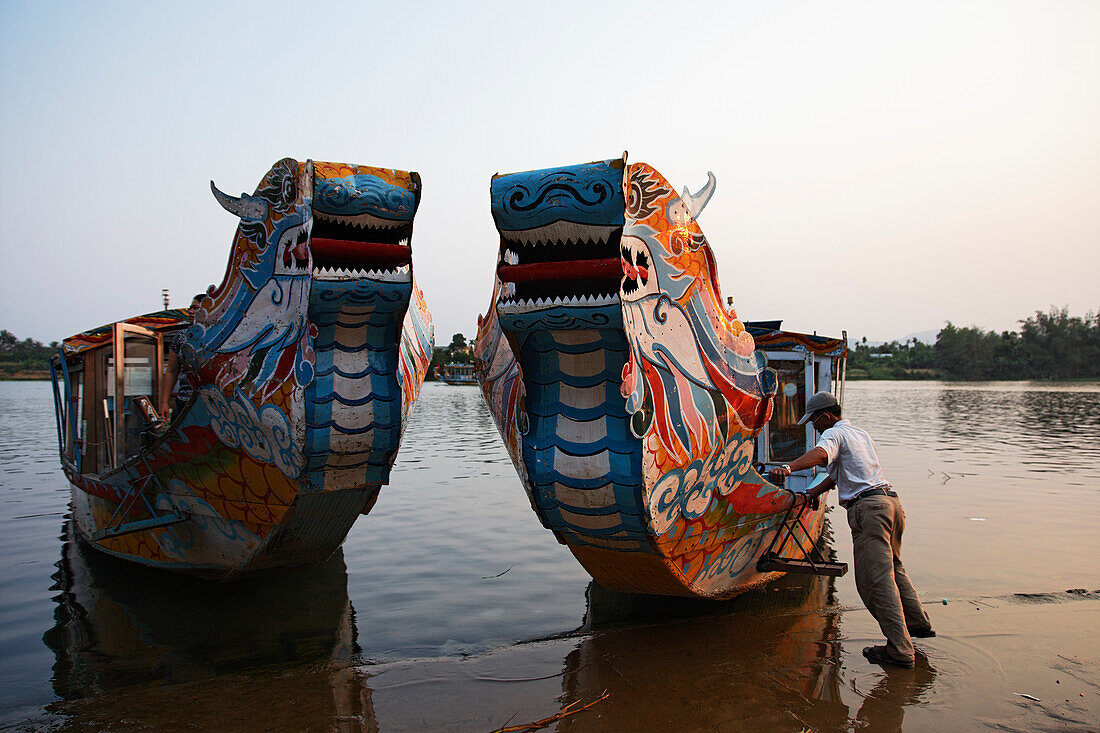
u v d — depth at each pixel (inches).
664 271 227.6
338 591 312.2
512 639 253.3
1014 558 343.3
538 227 213.3
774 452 415.5
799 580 320.2
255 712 199.0
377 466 282.5
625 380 210.4
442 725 189.5
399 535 414.6
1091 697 199.6
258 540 291.9
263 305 266.1
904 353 5398.6
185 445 295.0
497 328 288.4
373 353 268.2
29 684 220.4
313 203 237.3
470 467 692.7
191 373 286.0
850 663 224.2
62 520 465.4
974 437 975.6
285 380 256.2
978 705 195.3
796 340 416.8
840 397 445.7
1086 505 478.0
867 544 229.3
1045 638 241.6
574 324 214.5
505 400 279.7
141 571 346.3
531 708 198.4
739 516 259.8
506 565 351.9
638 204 217.2
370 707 200.8
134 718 196.4
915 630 241.0
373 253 251.0
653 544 231.6
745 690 206.1
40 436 1024.9
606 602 293.1
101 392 392.2
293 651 245.9
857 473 233.9
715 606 285.1
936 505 478.0
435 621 273.7
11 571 346.9
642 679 214.8
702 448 234.2
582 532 243.8
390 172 252.7
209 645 252.2
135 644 253.4
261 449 271.3
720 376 244.5
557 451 230.7
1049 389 3260.3
